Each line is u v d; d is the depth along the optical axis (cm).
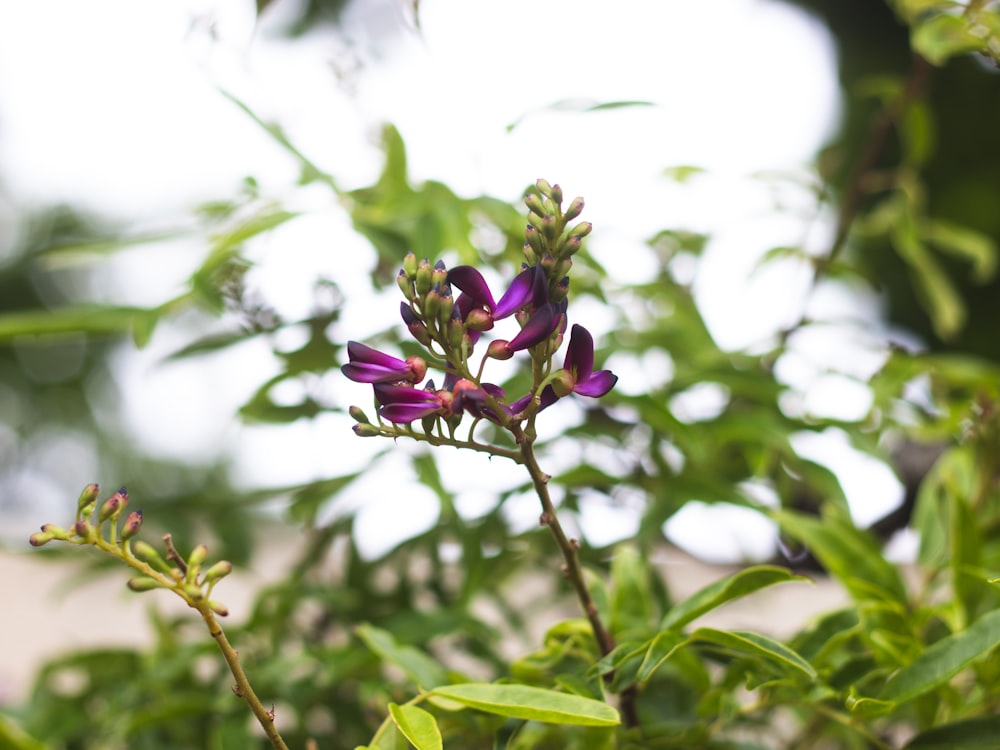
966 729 38
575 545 36
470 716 40
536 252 34
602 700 36
